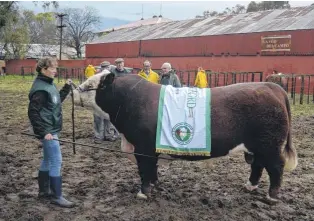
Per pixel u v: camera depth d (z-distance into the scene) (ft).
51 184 18.13
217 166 25.22
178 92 18.43
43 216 17.21
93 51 169.58
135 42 144.77
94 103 18.92
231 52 109.19
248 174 23.54
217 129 17.74
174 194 19.95
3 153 28.09
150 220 16.84
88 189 20.59
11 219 16.78
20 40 178.40
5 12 119.55
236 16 132.46
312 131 38.88
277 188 18.70
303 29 92.99
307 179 22.91
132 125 18.33
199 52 118.62
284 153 18.94
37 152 28.63
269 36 99.86
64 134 35.29
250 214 17.62
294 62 94.94
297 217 17.46
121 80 18.88
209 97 18.12
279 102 18.10
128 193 20.06
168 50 129.90
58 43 264.93
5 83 111.65
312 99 74.69
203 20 142.51
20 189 20.63
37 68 17.49
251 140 18.21
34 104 17.02
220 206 18.45
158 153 18.42
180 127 17.80
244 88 18.40
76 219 16.93
